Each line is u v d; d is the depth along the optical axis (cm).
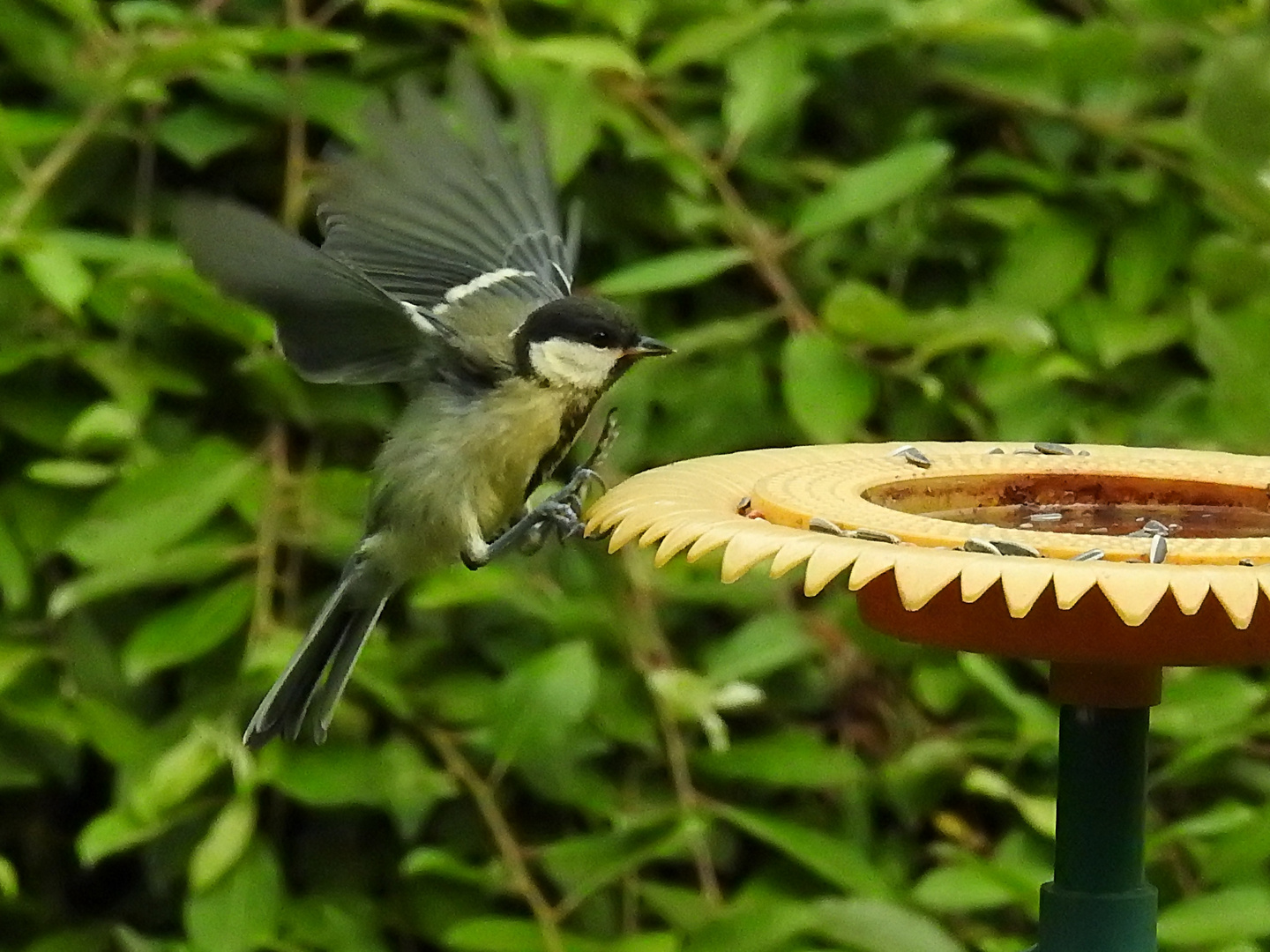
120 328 595
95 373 586
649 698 612
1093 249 665
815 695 640
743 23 620
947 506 489
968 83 670
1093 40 655
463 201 553
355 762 590
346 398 616
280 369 603
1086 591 362
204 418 627
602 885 597
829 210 623
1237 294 657
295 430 631
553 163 598
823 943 602
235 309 583
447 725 614
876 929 570
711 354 639
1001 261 667
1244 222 671
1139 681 454
